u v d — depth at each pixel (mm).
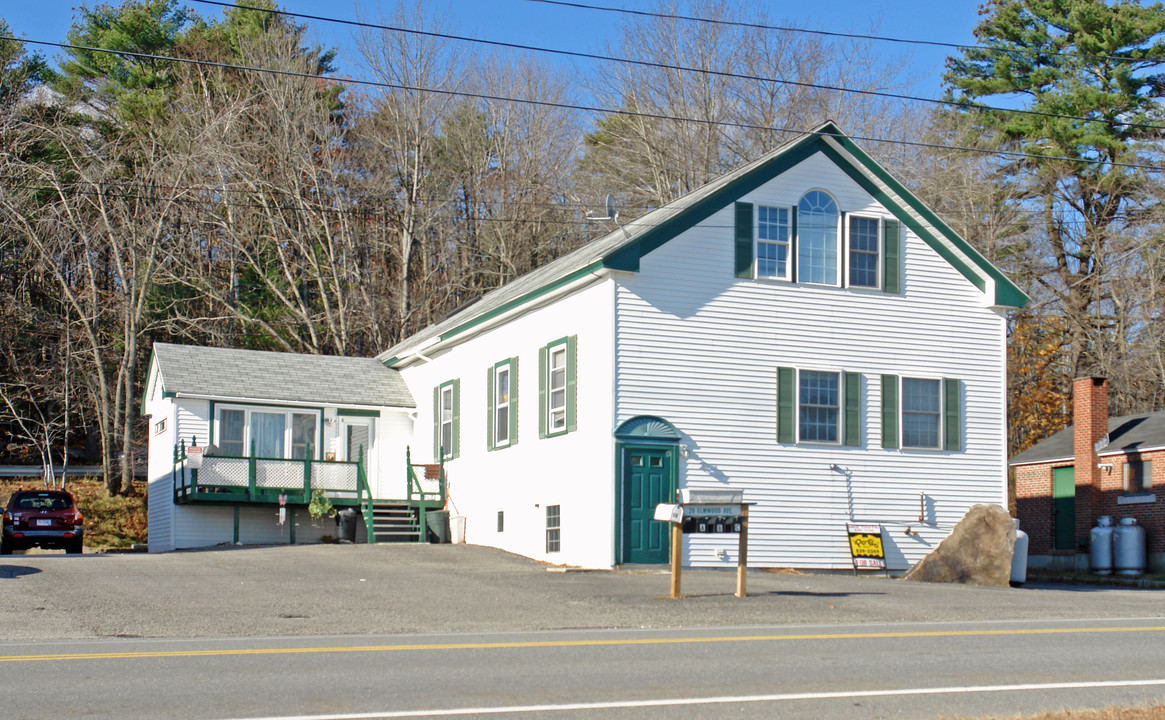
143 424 50000
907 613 17500
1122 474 34281
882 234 27688
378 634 14977
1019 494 38750
